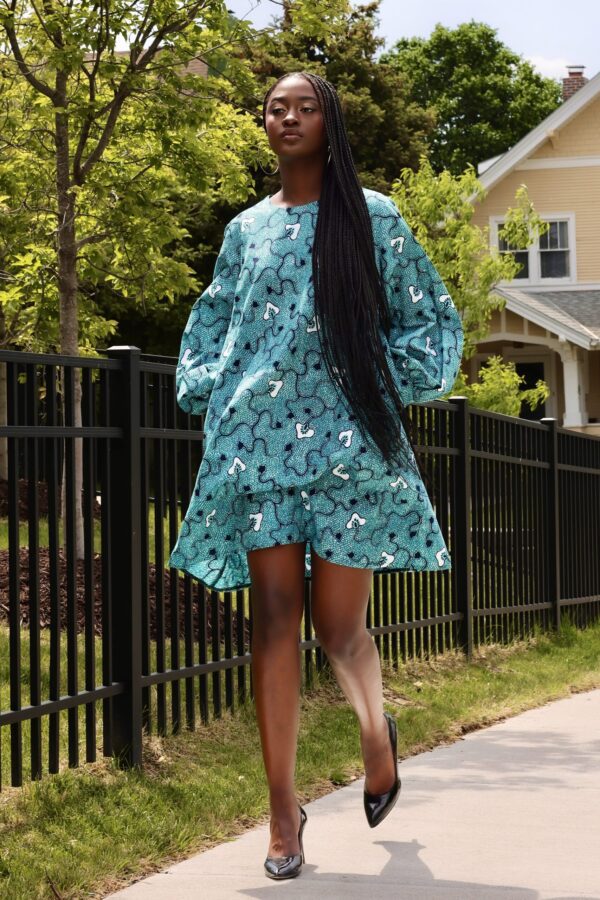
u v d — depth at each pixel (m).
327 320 2.84
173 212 11.66
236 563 3.21
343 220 2.91
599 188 24.17
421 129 25.25
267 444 2.87
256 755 4.39
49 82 9.09
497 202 24.41
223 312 3.10
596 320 22.92
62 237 8.36
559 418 24.64
